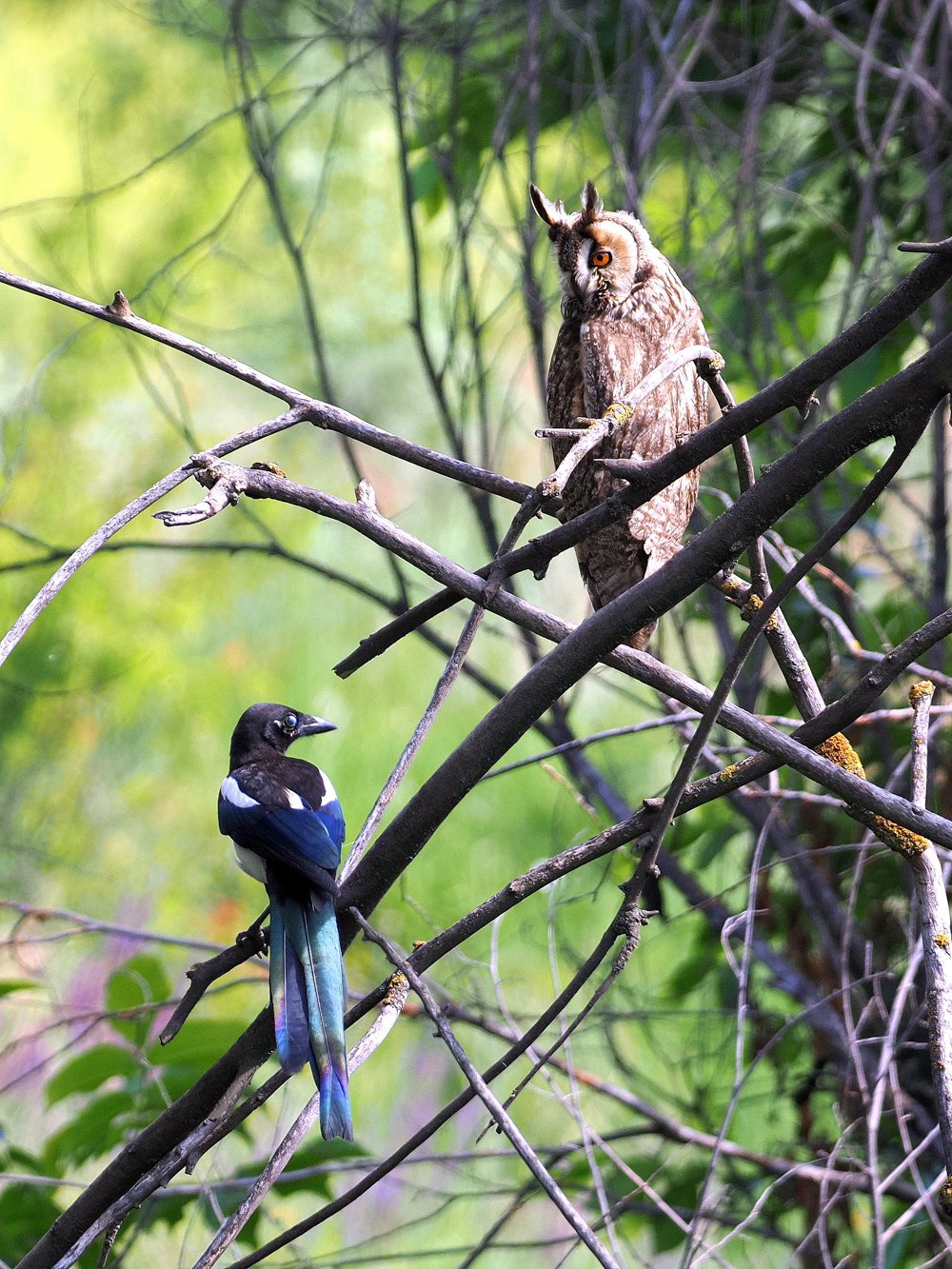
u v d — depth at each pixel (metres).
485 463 9.67
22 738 16.30
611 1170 9.16
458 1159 9.09
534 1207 12.09
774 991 10.49
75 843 15.55
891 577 10.62
